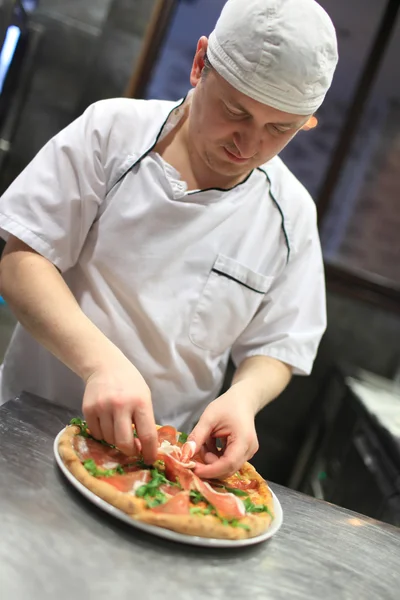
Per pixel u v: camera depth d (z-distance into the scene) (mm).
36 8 2320
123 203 1030
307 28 812
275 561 720
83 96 2389
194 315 1062
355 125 2521
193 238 1048
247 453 854
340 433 2117
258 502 807
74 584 566
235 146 885
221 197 1062
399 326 2631
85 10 2328
